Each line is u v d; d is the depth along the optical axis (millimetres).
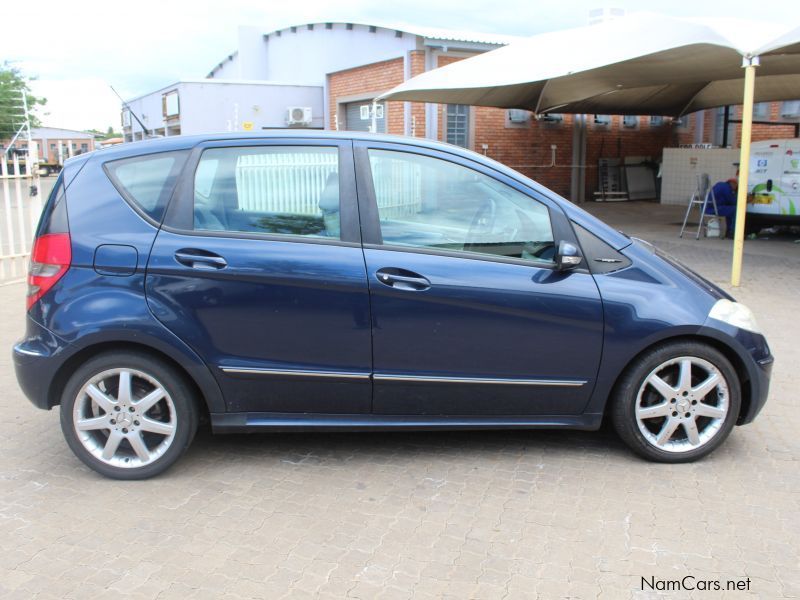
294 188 3699
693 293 3820
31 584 2838
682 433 3965
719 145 23219
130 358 3580
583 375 3762
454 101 15891
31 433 4402
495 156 19516
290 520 3334
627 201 21641
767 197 12562
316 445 4168
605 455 4027
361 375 3668
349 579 2877
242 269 3553
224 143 3717
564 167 20875
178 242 3578
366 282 3594
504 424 3834
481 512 3402
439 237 3734
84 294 3553
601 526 3273
